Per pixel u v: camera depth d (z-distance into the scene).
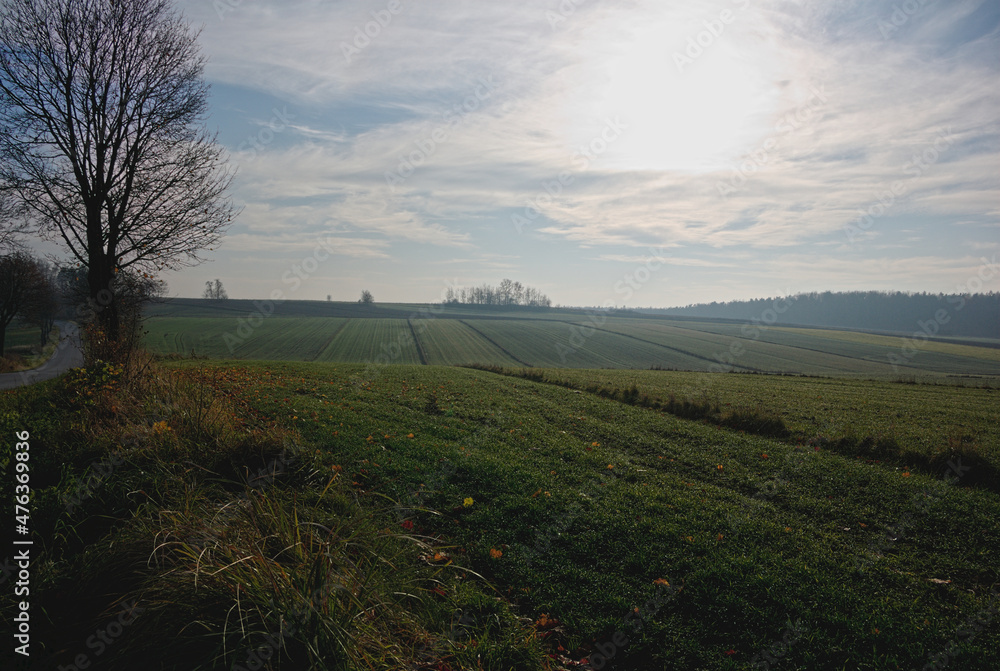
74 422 8.34
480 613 4.76
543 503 7.50
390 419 13.45
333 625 3.54
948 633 4.91
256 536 4.41
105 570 4.38
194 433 7.78
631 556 6.10
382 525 5.97
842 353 77.62
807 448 13.45
